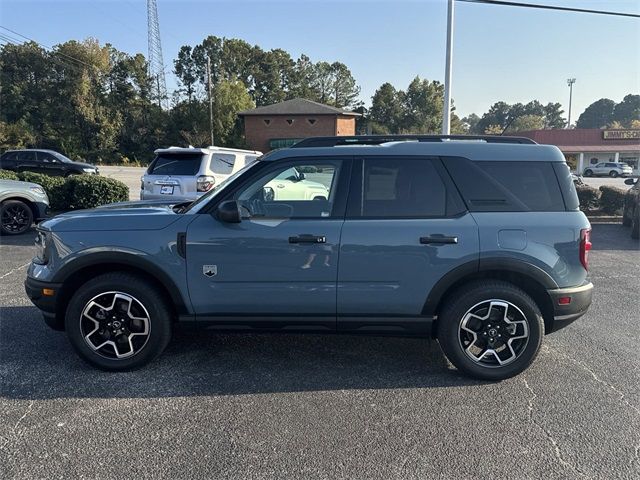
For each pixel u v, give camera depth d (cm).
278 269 375
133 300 384
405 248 371
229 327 388
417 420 327
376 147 390
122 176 3238
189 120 6419
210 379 384
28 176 1221
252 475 267
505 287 376
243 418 327
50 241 385
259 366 409
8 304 564
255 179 387
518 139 417
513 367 382
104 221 386
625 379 391
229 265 376
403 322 383
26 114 6281
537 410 341
